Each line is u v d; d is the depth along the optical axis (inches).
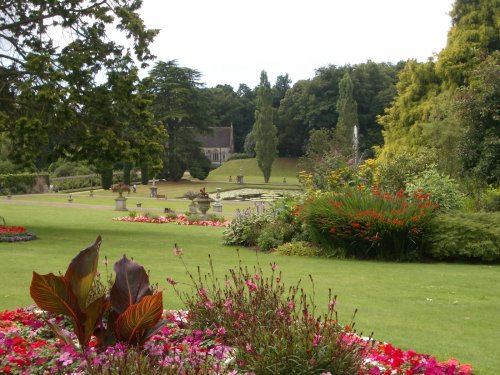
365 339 188.7
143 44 657.0
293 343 132.6
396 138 1195.3
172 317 187.0
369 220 416.5
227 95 3503.9
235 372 123.7
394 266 391.9
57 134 632.4
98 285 200.2
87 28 648.4
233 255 451.8
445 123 719.1
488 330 213.6
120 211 1018.7
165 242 553.6
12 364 142.5
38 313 204.2
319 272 359.6
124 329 142.6
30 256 426.0
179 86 2127.2
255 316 153.4
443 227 416.8
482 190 617.9
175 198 1450.5
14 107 644.7
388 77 2691.9
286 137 2844.5
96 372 121.8
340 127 2149.4
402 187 627.2
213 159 3378.4
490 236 406.9
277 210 537.3
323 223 435.8
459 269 378.0
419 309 250.5
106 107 638.5
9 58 642.2
